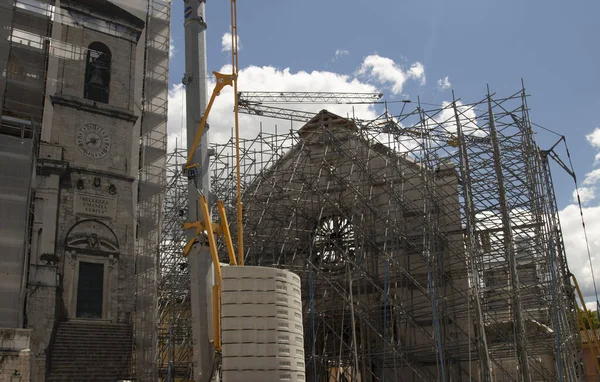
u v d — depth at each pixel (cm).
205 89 2952
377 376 4128
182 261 4628
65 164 3344
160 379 4447
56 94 3409
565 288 4119
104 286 3325
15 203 3059
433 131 4109
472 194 4056
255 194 4309
